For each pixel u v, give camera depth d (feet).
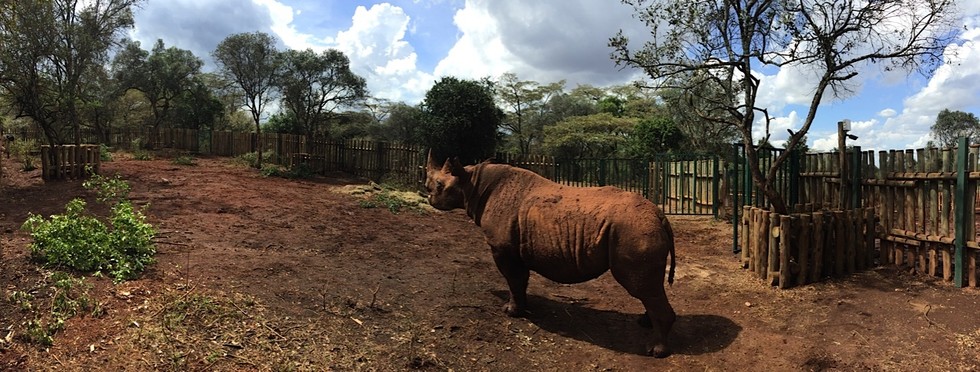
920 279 21.39
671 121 102.22
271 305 16.85
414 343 15.76
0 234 23.36
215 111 125.59
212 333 14.35
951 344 15.16
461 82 62.39
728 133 95.40
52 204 34.81
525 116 149.48
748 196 31.71
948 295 19.12
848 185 26.63
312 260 23.86
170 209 35.04
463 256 28.48
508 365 15.16
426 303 19.33
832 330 16.84
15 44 43.24
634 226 15.46
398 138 142.41
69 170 45.85
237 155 83.71
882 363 14.46
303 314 16.60
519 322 18.31
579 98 158.61
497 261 18.49
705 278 24.27
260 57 76.74
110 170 53.93
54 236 18.10
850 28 24.29
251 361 13.35
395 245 30.22
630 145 110.52
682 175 49.75
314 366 13.65
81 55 54.80
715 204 44.98
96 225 19.39
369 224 36.63
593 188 17.57
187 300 15.83
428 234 34.96
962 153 20.13
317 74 78.38
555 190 17.98
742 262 25.59
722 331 17.57
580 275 17.01
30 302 14.39
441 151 60.08
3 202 34.60
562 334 17.56
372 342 15.48
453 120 59.16
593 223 16.10
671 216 46.52
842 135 26.68
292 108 82.64
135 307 15.07
